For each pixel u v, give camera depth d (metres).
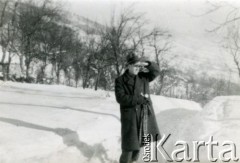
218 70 68.81
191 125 6.87
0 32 41.59
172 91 56.34
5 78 39.38
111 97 16.47
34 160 5.12
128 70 5.26
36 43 54.16
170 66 53.91
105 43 43.31
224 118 7.19
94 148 6.11
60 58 57.12
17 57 57.03
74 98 14.91
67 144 5.96
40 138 5.90
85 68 52.88
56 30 54.97
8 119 7.48
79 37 55.50
